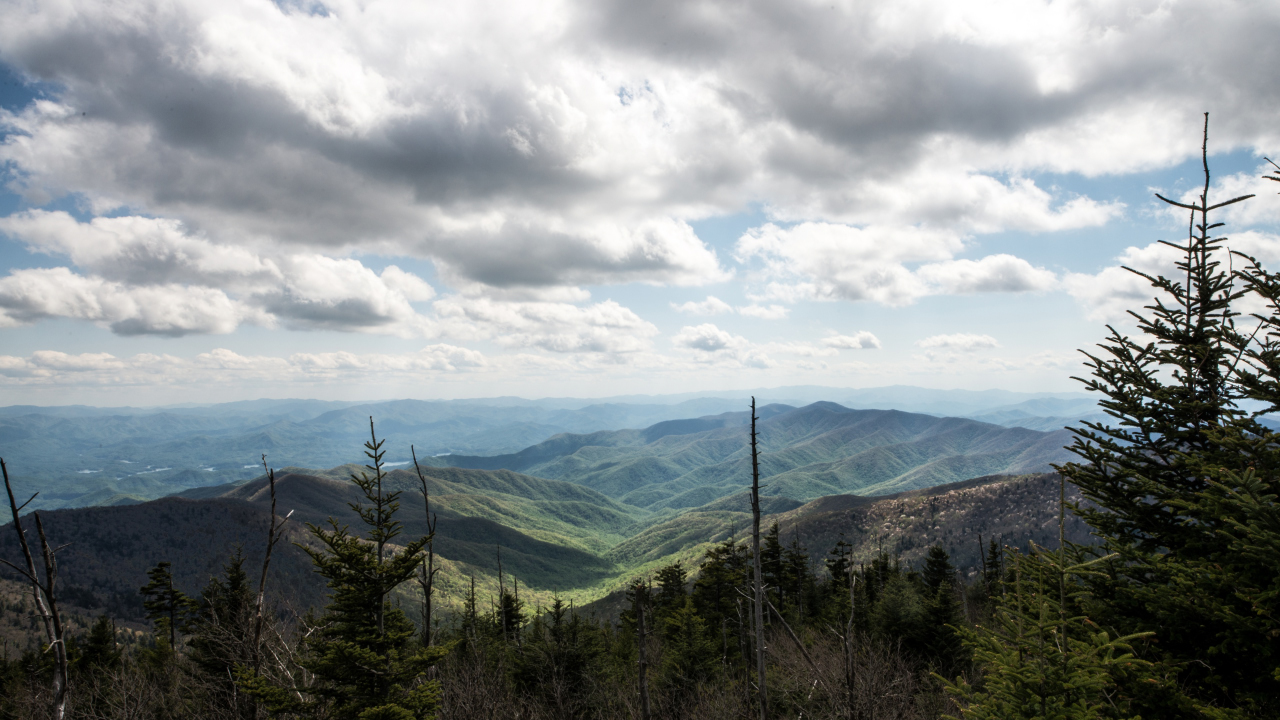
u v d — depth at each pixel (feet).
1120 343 33.60
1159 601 27.43
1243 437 28.32
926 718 57.11
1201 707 24.23
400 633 43.47
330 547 42.83
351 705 40.88
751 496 52.95
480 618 141.38
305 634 45.93
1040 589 28.73
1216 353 29.73
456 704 52.31
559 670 87.10
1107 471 35.35
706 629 107.65
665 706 84.07
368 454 47.37
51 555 26.94
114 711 52.31
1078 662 21.36
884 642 88.79
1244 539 25.03
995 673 23.43
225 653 48.62
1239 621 24.22
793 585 164.55
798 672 69.05
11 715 52.29
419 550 46.62
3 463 25.41
